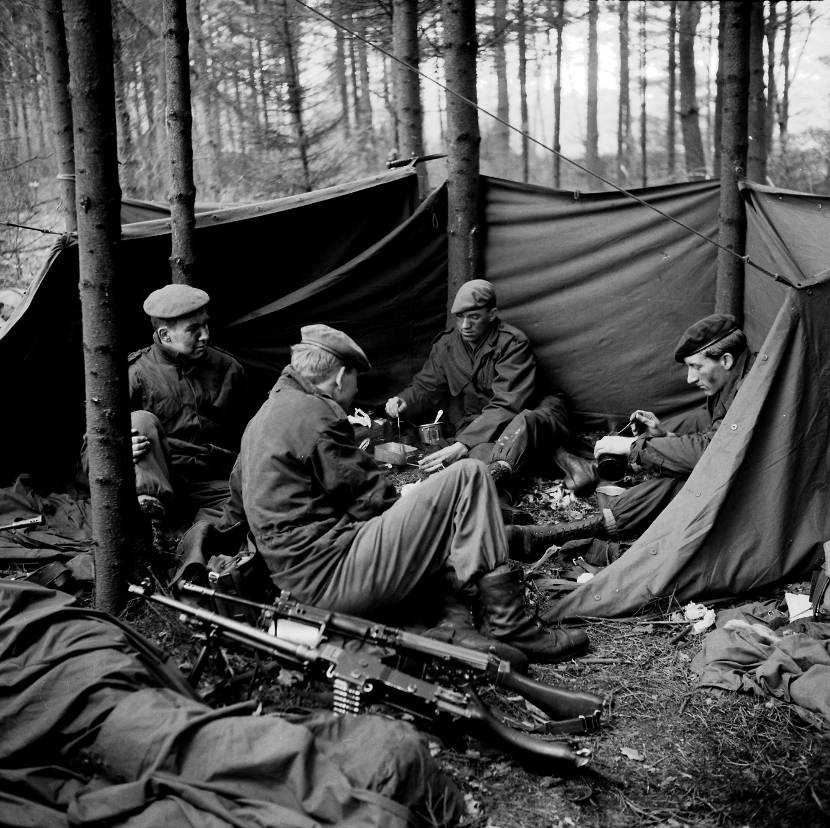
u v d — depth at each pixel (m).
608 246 5.41
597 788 2.53
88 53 3.03
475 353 5.17
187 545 3.50
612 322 5.48
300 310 5.45
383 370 5.72
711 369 4.07
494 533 3.09
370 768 2.21
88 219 3.16
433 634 3.07
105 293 3.23
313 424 3.09
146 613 3.40
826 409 3.52
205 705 2.54
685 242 5.29
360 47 14.34
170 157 4.71
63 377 4.82
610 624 3.48
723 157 5.09
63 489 4.78
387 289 5.58
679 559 3.47
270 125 10.83
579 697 2.73
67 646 2.46
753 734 2.76
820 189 12.88
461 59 5.38
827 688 2.84
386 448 5.00
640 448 4.13
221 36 11.10
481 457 4.75
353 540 3.05
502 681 2.71
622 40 16.97
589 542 4.05
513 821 2.40
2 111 11.02
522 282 5.61
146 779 2.15
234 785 2.17
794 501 3.54
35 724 2.31
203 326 4.42
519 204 5.54
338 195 5.41
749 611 3.44
